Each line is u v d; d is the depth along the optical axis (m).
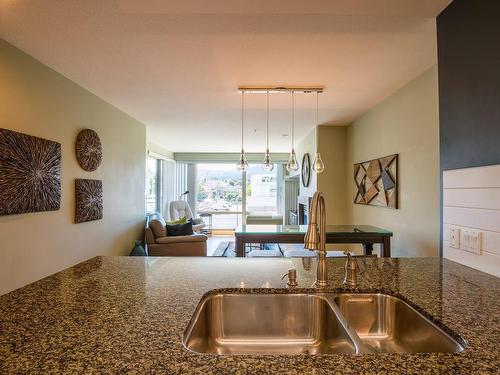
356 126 4.50
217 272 1.39
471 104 1.39
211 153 8.65
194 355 0.68
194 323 0.93
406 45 2.23
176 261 1.60
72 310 0.93
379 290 1.13
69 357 0.67
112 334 0.77
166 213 7.84
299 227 3.29
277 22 1.93
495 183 1.25
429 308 0.95
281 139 6.29
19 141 2.31
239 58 2.48
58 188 2.79
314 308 1.14
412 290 1.11
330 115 4.31
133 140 4.55
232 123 4.86
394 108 3.31
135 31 2.06
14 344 0.72
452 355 0.68
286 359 0.66
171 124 4.94
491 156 1.27
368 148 4.04
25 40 2.20
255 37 2.13
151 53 2.39
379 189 3.65
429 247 2.67
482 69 1.32
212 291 1.14
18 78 2.35
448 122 1.55
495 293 1.07
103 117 3.66
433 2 1.53
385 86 3.11
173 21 1.93
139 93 3.38
